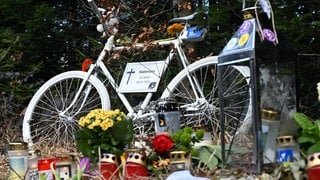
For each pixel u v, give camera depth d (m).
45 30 5.34
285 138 1.66
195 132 2.18
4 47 5.17
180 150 1.91
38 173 1.94
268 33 1.69
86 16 5.90
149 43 3.58
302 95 3.81
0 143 3.70
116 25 3.74
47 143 3.58
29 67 5.22
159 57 3.83
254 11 1.71
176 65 3.67
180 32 3.55
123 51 3.63
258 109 1.64
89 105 3.68
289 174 1.53
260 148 1.63
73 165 1.93
